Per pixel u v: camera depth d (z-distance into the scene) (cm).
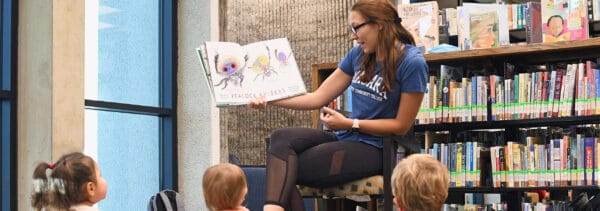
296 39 857
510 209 632
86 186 402
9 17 596
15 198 590
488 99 592
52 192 399
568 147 563
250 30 865
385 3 458
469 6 638
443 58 600
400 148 490
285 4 861
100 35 695
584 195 595
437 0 845
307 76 853
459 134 630
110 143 701
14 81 594
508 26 645
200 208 752
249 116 851
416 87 446
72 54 602
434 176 330
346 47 836
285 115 838
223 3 782
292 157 446
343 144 454
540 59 601
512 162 582
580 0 609
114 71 706
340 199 557
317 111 635
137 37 734
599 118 552
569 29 611
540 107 573
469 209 630
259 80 465
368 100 462
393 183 340
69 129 596
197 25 763
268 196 437
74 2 606
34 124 588
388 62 449
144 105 735
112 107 695
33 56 593
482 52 585
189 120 761
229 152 841
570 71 564
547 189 569
